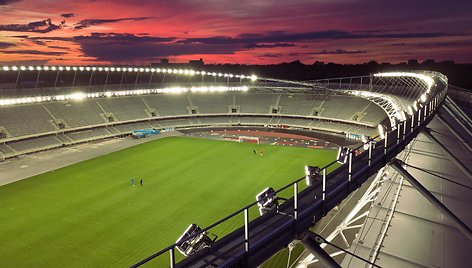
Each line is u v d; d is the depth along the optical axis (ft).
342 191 56.39
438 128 126.31
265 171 194.08
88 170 197.98
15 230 124.88
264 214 46.75
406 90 282.56
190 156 229.25
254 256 39.73
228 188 166.71
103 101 333.42
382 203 78.69
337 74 583.99
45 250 111.24
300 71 611.47
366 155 71.56
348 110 330.95
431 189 83.20
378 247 63.77
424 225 69.41
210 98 384.88
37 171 196.75
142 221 131.44
